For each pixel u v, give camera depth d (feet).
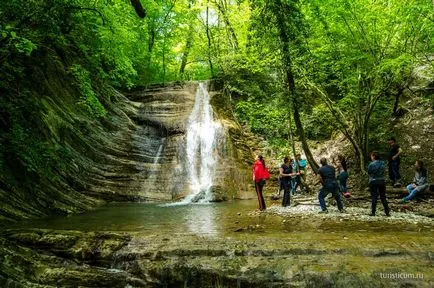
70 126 50.42
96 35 49.75
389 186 47.91
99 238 24.25
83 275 20.51
